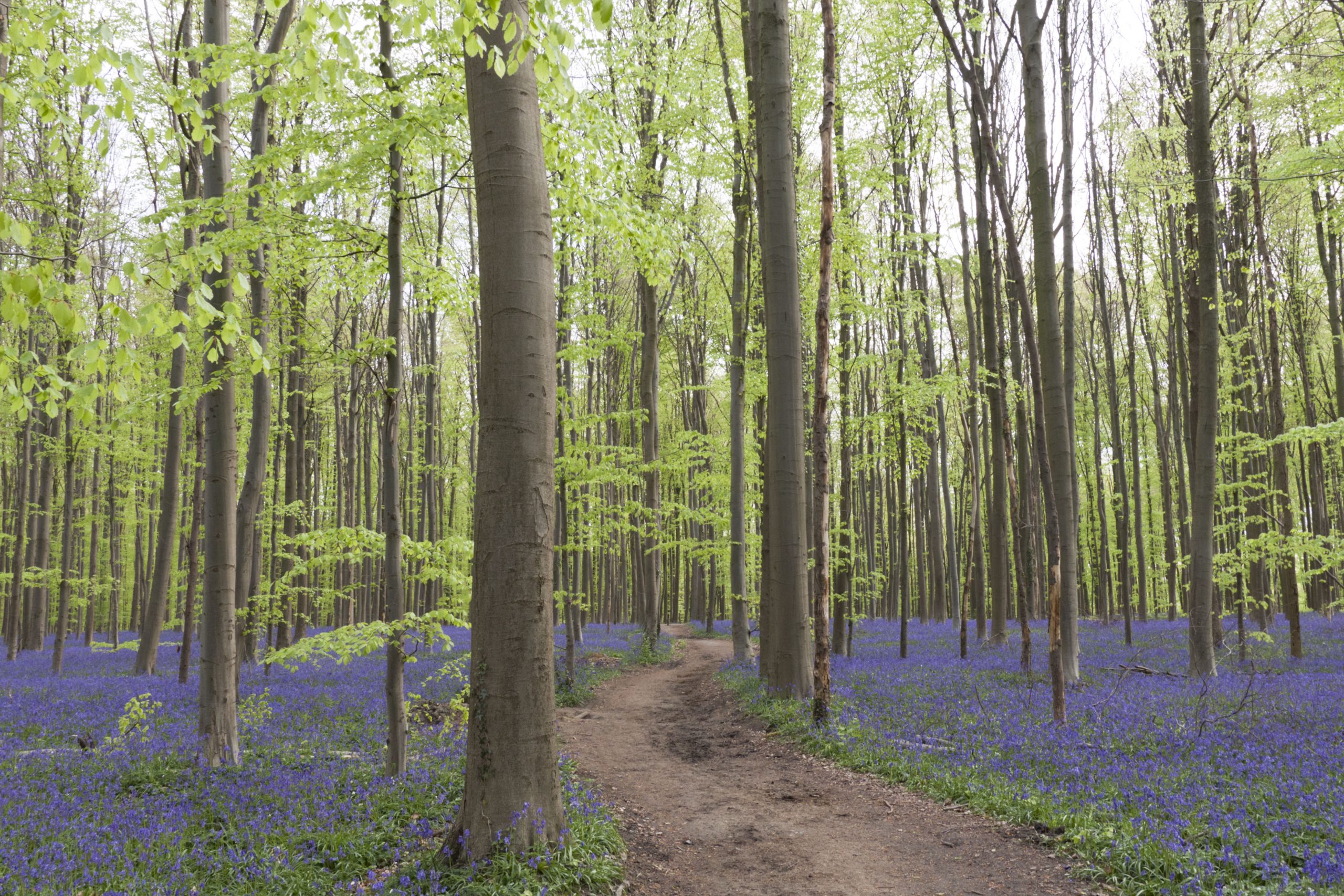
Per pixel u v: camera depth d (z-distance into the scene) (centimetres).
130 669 2192
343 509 4088
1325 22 1414
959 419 2325
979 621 2341
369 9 839
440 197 1848
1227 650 1952
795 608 1438
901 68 1809
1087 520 4141
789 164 1469
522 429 659
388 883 601
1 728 1205
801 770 1031
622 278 3281
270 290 1037
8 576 2595
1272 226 2370
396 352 888
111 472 2756
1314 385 3297
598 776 1063
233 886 604
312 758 1014
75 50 471
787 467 1456
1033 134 1518
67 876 597
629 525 1833
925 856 718
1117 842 650
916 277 2652
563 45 488
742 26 1800
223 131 1023
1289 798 714
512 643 648
